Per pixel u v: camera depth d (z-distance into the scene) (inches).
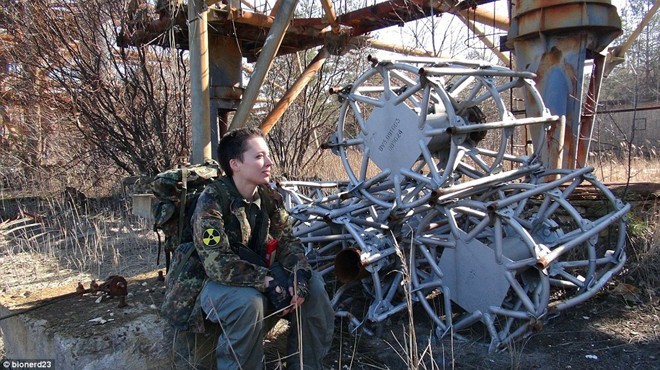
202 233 105.3
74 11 264.2
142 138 287.4
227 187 110.3
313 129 352.5
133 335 115.9
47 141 341.1
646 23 240.5
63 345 111.0
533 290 139.3
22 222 278.2
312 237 156.6
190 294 111.0
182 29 249.9
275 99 355.9
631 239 174.7
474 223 163.3
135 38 262.8
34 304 135.6
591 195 181.6
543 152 193.0
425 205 148.6
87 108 282.0
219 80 265.1
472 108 158.9
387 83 151.9
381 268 146.7
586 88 246.4
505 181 156.5
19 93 295.7
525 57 206.4
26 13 264.8
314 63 266.4
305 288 110.1
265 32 265.0
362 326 140.9
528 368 123.1
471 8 245.8
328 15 257.4
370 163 330.3
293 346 116.4
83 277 190.9
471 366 124.6
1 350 150.7
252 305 103.8
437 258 160.7
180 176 116.7
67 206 290.7
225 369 107.3
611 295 160.6
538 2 194.7
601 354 129.7
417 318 150.6
